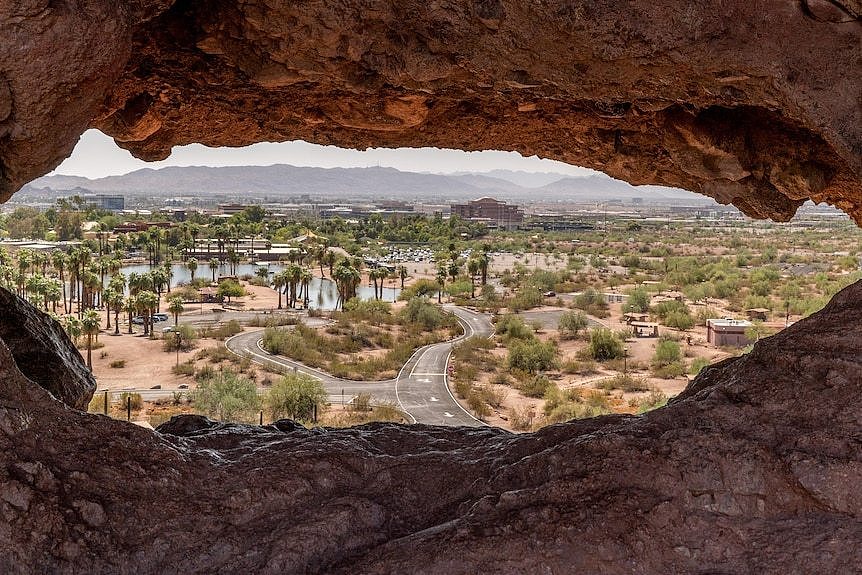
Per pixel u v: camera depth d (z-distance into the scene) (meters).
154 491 2.99
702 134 6.19
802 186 6.35
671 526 2.58
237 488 3.09
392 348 46.44
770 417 2.94
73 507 2.74
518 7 3.96
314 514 2.94
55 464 2.91
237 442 3.99
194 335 46.62
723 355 41.38
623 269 94.50
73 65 3.52
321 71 4.96
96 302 63.97
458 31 4.26
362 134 7.26
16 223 121.75
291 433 4.16
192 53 5.43
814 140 6.11
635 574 2.44
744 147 6.27
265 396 31.78
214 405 29.33
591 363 41.34
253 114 6.63
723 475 2.70
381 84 5.10
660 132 6.59
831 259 97.25
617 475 2.81
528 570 2.44
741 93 4.37
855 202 6.89
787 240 140.62
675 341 46.00
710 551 2.49
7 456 2.78
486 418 31.11
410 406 32.81
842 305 3.50
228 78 5.79
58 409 3.22
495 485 3.13
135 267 94.25
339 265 65.25
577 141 7.40
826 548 2.38
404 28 4.38
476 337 48.97
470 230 148.12
